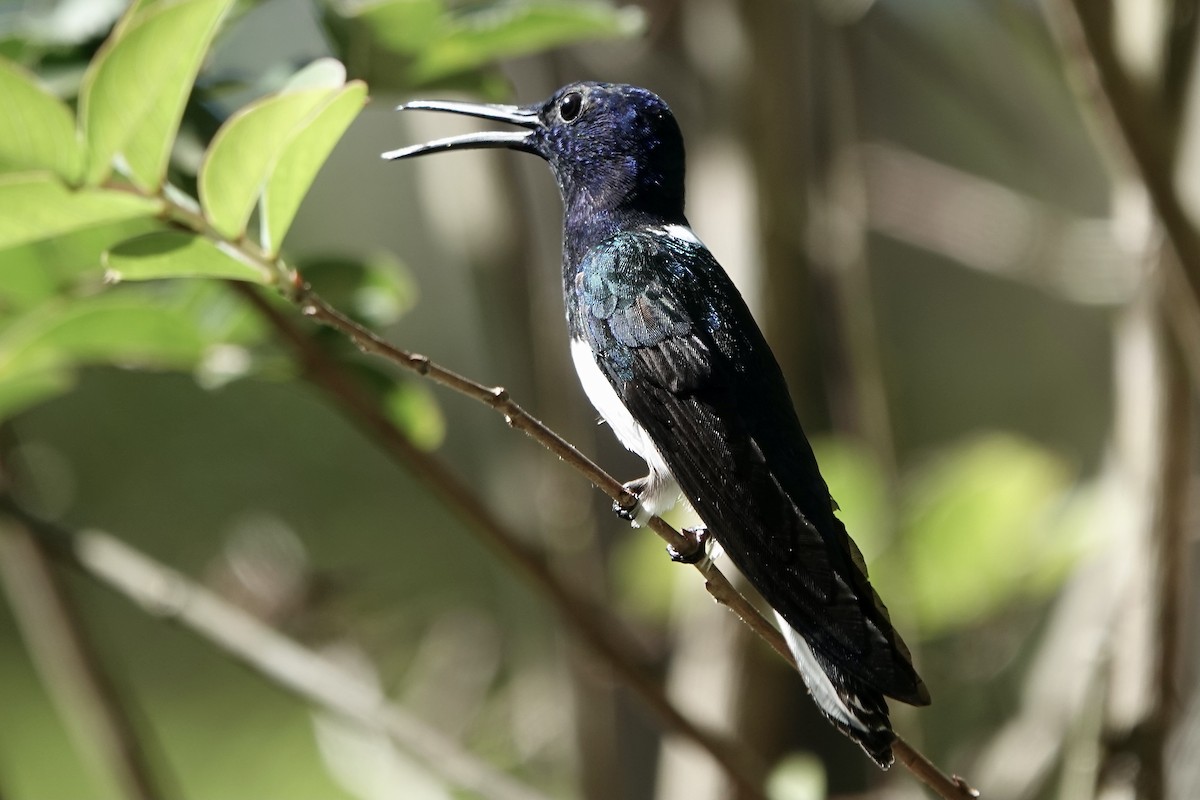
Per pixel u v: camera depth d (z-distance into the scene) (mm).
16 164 4184
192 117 6062
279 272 4508
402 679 9398
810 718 8258
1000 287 13102
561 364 8703
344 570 8664
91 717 7871
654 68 9227
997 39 10094
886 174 9445
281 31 7367
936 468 8797
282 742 15625
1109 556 8016
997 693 9148
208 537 18984
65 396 19250
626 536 8703
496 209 8742
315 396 7086
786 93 8203
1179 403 7125
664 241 7078
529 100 9258
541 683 8859
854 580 5785
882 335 9625
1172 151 6488
